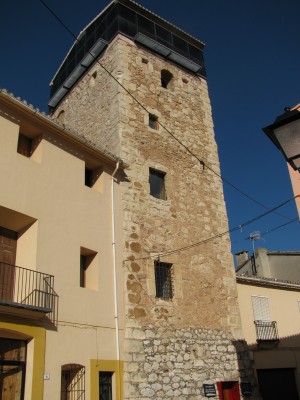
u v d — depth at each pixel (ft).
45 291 35.81
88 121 59.41
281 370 57.11
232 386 47.96
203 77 68.28
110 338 39.91
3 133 37.70
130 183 49.19
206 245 53.36
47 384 33.19
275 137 18.43
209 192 57.72
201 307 48.88
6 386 31.73
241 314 55.98
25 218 37.22
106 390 38.29
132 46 59.52
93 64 63.05
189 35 68.39
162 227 49.65
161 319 44.50
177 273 48.34
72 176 42.93
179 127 59.11
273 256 80.02
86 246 41.47
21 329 32.48
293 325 61.21
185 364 44.14
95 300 40.01
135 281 44.32
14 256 37.55
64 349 35.53
